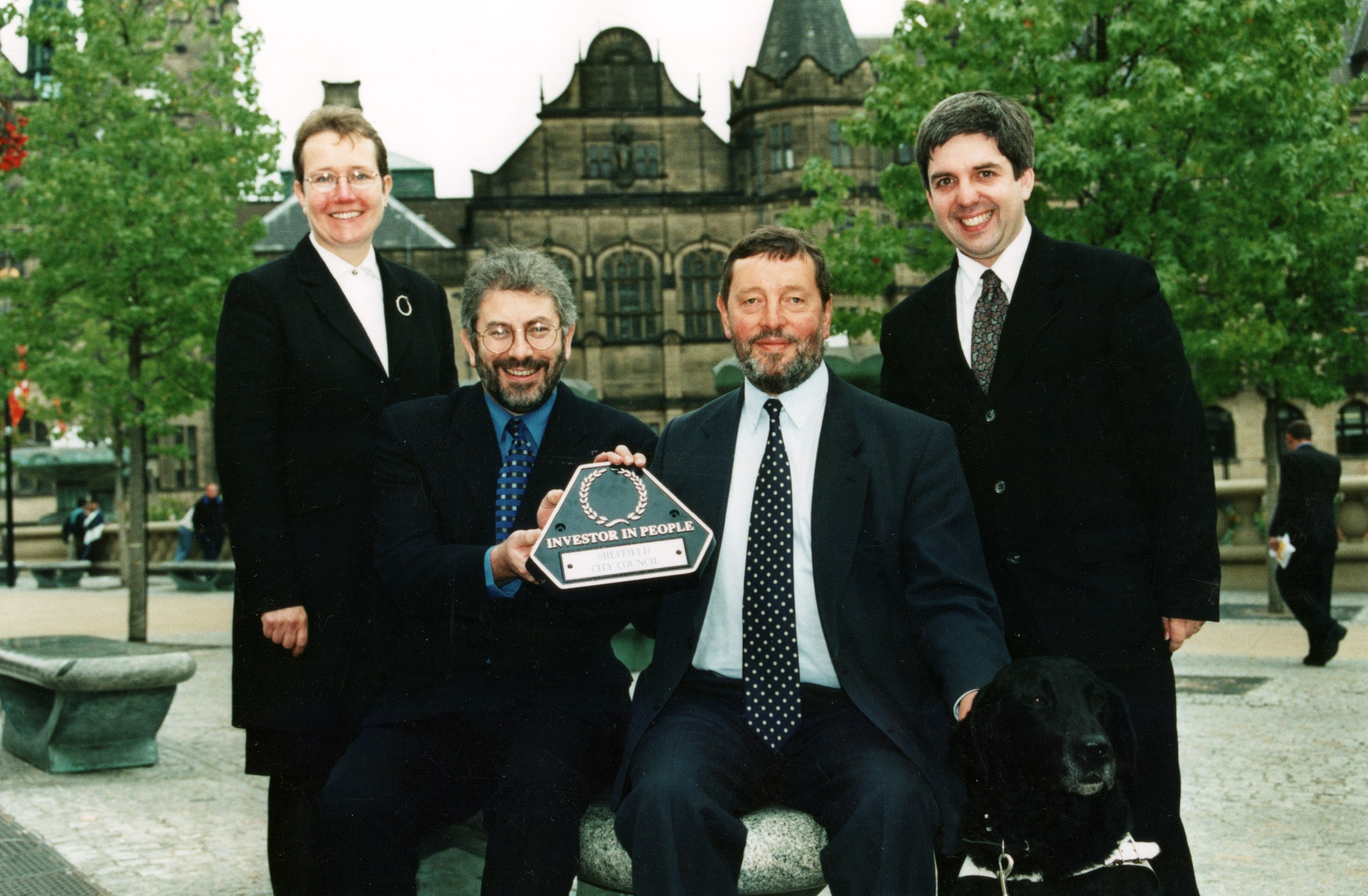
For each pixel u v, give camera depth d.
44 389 18.30
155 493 60.53
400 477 3.78
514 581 3.49
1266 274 15.95
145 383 16.73
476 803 3.52
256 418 4.01
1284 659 11.93
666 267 61.66
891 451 3.50
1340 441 54.72
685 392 61.38
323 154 4.13
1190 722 8.65
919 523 3.43
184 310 16.23
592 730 3.55
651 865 2.85
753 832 3.10
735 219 61.56
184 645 14.89
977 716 2.99
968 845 3.06
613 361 61.44
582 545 3.13
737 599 3.44
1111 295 3.70
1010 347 3.72
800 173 59.84
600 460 3.28
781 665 3.37
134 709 7.64
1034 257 3.79
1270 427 18.92
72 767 7.58
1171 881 3.51
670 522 3.17
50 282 16.62
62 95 16.27
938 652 3.26
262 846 5.75
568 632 3.65
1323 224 16.08
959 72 16.09
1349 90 16.92
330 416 4.07
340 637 3.96
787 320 3.45
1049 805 2.93
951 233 3.82
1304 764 7.25
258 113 17.19
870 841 2.89
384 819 3.30
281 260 4.22
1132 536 3.63
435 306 4.43
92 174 15.75
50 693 7.70
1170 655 3.62
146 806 6.64
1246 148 15.25
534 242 61.31
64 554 38.91
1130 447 3.67
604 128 61.91
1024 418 3.70
